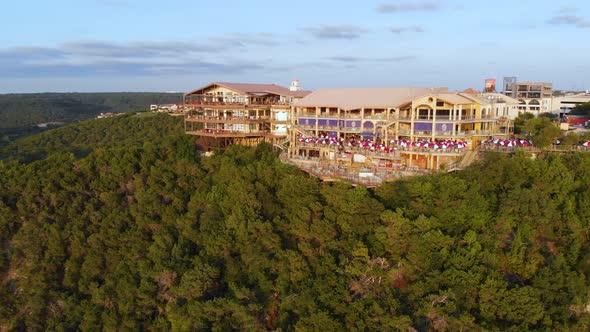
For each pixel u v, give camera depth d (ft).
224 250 225.76
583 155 243.40
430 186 217.77
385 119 303.68
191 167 292.20
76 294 238.68
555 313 173.68
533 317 167.84
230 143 352.49
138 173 294.46
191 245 239.09
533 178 224.33
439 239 190.08
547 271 182.80
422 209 209.46
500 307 171.32
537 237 205.46
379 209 212.84
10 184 284.00
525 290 172.14
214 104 357.61
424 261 185.88
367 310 176.45
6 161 405.39
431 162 274.36
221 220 243.19
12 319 237.04
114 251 246.68
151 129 489.67
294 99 377.91
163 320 213.05
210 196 257.55
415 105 290.97
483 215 204.85
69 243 257.75
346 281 189.78
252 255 213.05
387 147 290.56
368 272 191.31
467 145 282.56
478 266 181.06
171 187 278.26
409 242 195.00
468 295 175.63
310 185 241.35
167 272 219.00
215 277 214.90
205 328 196.65
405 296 183.93
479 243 191.42
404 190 222.89
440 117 287.89
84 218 267.18
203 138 355.97
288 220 231.50
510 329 163.53
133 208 264.52
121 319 218.18
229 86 361.71
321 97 346.74
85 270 243.60
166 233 242.99
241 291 202.49
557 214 203.72
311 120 336.70
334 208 223.30
